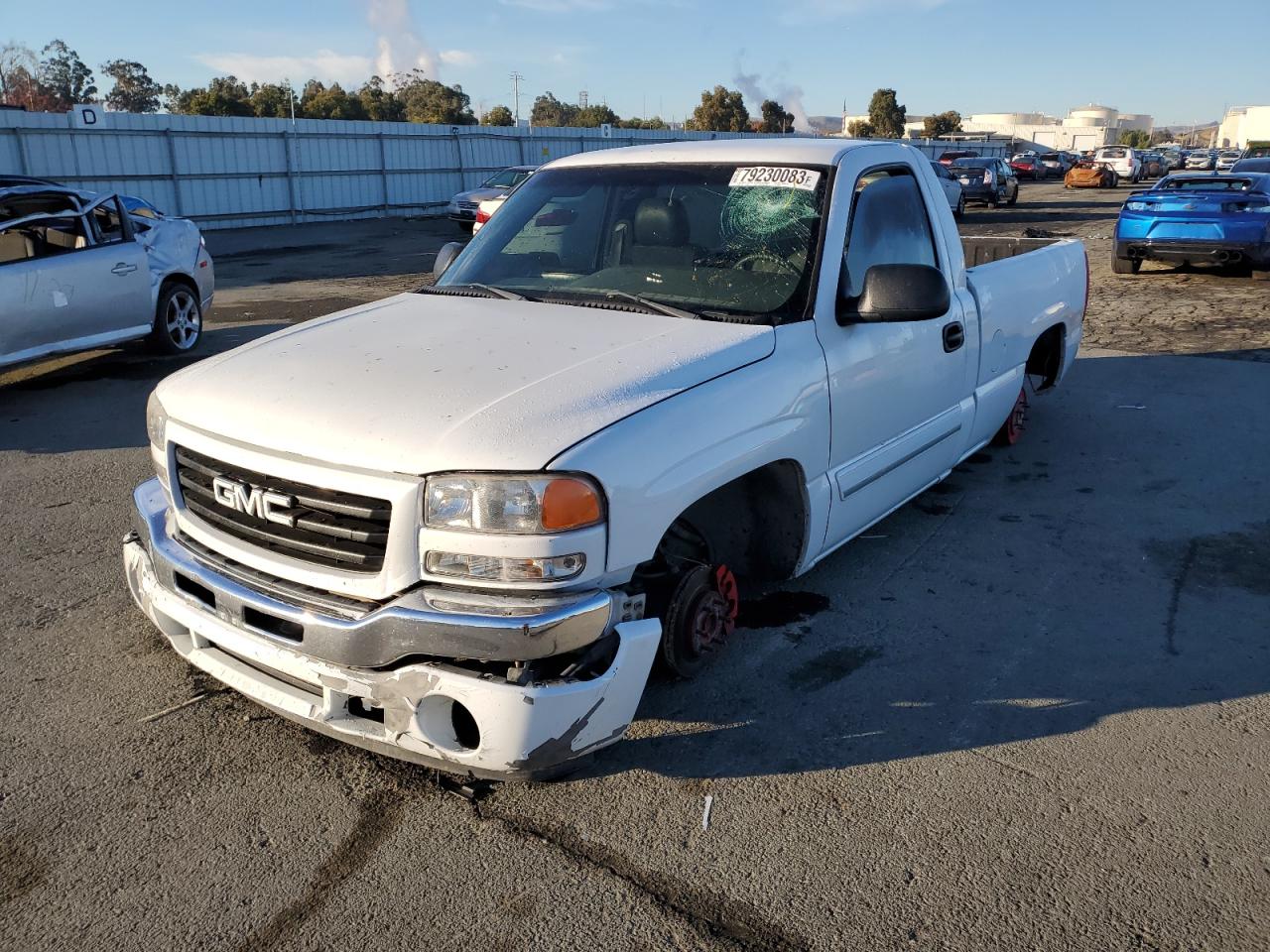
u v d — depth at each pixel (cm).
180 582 293
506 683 243
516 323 328
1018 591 411
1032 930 229
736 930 230
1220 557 446
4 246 762
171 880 246
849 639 370
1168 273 1434
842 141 405
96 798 277
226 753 298
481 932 229
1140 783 284
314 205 2820
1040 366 615
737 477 298
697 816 270
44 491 542
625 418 264
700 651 329
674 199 378
